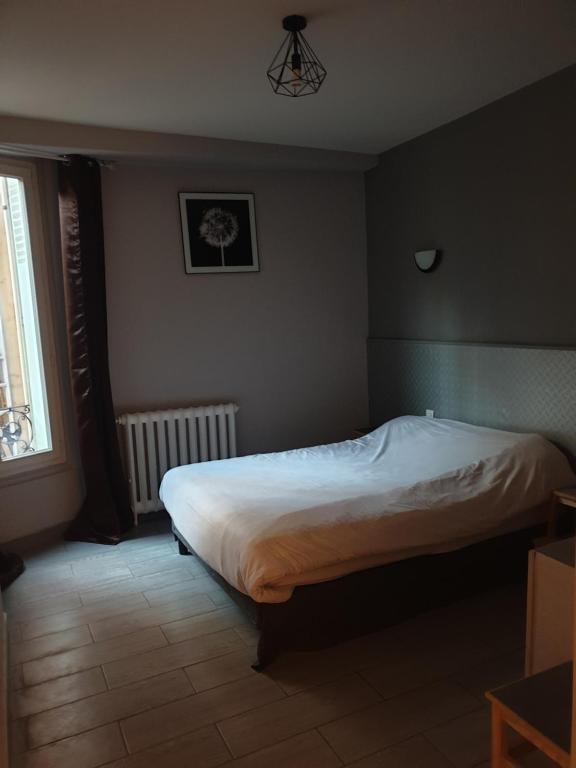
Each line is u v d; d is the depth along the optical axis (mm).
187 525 2836
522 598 2707
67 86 2738
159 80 2715
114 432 3664
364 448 3619
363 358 4613
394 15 2230
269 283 4219
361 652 2342
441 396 3854
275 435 4352
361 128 3604
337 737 1880
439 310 3857
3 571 3100
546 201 3051
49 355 3564
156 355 3914
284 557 2174
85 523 3641
